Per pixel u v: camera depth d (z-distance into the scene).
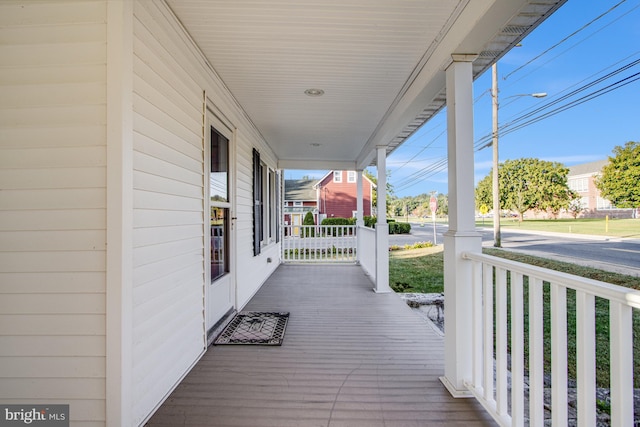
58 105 1.63
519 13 1.95
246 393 2.13
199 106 2.71
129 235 1.66
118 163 1.61
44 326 1.62
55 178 1.63
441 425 1.81
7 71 1.65
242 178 4.30
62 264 1.62
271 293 5.02
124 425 1.61
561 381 1.31
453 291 2.18
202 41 2.52
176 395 2.10
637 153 13.12
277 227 7.93
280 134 5.55
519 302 1.59
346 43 2.54
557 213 21.55
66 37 1.64
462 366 2.12
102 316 1.61
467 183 2.20
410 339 3.11
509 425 1.63
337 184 24.39
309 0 2.02
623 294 1.02
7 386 1.62
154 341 1.95
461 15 2.09
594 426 1.17
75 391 1.62
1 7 1.65
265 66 2.96
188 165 2.48
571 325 4.28
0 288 1.64
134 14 1.74
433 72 2.62
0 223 1.64
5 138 1.64
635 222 17.44
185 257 2.42
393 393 2.14
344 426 1.79
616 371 1.06
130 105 1.68
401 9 2.11
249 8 2.09
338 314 3.91
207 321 2.99
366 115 4.45
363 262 7.48
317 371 2.44
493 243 11.56
